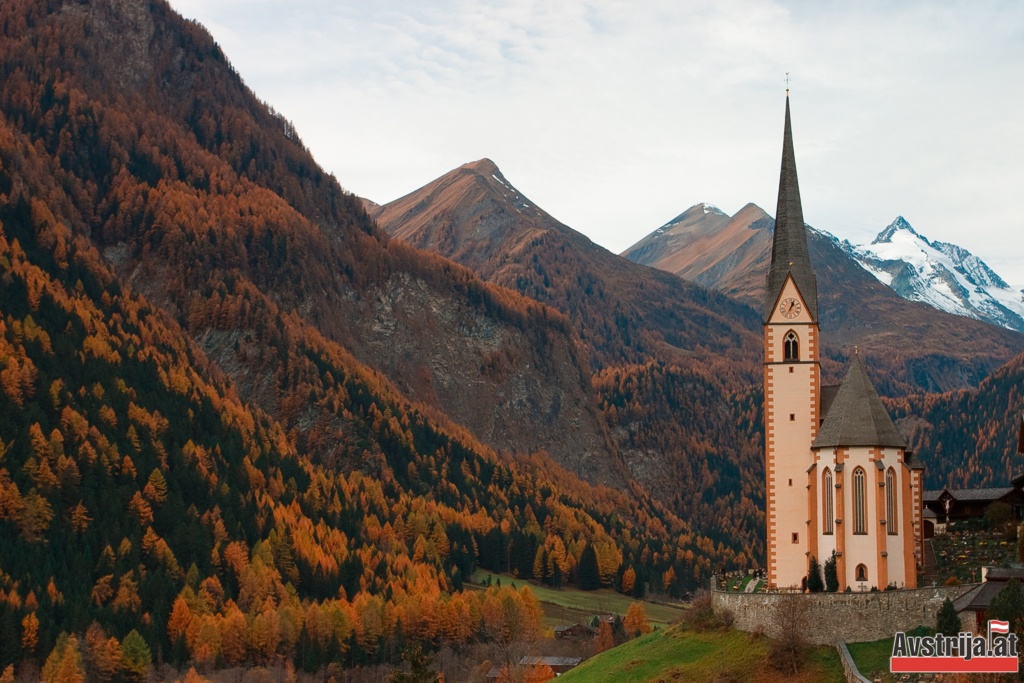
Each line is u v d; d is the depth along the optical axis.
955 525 182.75
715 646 144.00
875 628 136.12
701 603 156.38
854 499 150.88
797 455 160.12
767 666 135.50
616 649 157.88
